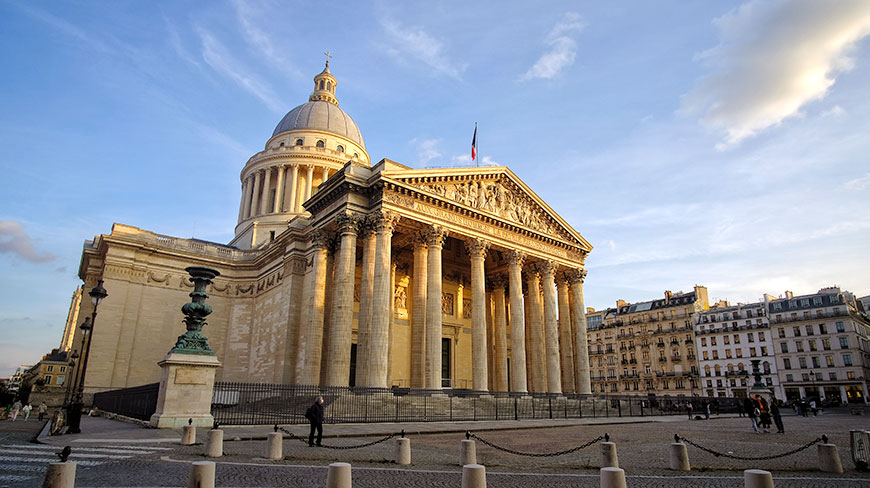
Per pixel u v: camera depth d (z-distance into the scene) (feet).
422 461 69.97
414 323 187.52
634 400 224.53
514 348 203.72
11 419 159.84
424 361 182.09
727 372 435.12
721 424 158.81
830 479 58.34
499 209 215.10
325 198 191.62
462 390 170.71
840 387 392.88
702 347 452.35
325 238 194.80
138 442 81.46
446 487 52.08
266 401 140.36
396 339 217.36
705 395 441.27
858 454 65.67
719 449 88.63
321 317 185.78
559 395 195.31
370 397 147.33
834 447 63.93
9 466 59.11
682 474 61.05
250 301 255.50
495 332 242.78
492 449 84.79
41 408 169.27
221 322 253.03
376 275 169.89
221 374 245.86
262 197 336.29
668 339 467.93
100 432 98.02
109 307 225.35
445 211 194.59
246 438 90.48
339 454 75.00
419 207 186.80
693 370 451.53
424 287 188.14
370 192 183.01
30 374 640.58
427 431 110.22
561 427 137.18
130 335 228.22
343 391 146.00
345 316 168.96
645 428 137.28
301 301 211.61
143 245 238.48
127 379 223.71
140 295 235.20
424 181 189.98
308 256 210.59
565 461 71.61
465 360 238.89
